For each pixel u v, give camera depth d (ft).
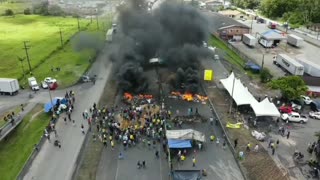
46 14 535.19
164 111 200.34
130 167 149.48
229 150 163.32
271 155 157.99
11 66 280.72
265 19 526.57
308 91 224.53
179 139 161.48
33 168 148.15
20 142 171.42
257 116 189.26
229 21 426.10
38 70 276.21
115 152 160.25
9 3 629.92
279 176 143.02
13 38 376.48
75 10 562.66
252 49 354.33
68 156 157.07
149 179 141.38
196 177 137.18
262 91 234.38
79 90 234.79
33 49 331.57
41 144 166.30
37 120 191.21
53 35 391.24
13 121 181.98
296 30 461.78
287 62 269.85
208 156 158.40
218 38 391.24
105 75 265.95
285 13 543.39
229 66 290.35
